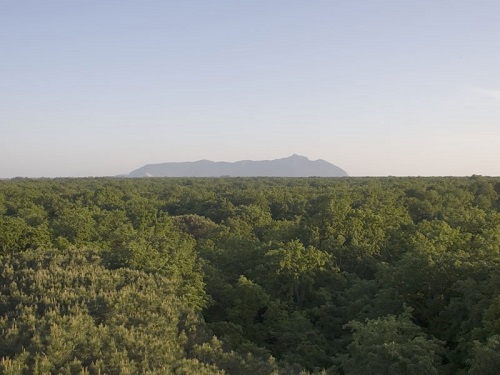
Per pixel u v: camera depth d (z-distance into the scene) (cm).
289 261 3981
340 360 2770
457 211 6556
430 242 3647
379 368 2420
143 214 6919
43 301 2581
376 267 4278
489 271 3058
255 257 4550
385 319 2720
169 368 2122
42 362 1962
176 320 2631
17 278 2906
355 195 8262
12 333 2219
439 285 3306
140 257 3444
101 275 3006
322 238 4972
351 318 3550
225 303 3684
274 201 10050
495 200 8944
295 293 4225
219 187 15638
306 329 3381
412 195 9062
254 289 3525
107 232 5272
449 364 2706
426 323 3369
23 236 4709
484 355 2150
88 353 2148
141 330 2408
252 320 3638
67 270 3058
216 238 6259
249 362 2477
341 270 4709
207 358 2408
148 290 2880
